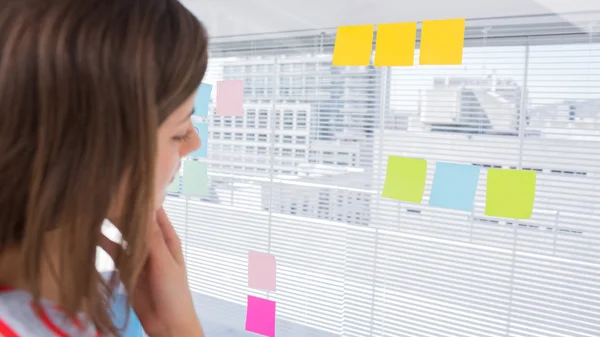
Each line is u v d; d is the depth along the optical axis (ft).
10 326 1.29
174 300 2.18
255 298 4.55
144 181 1.43
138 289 2.19
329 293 4.43
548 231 3.56
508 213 3.46
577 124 3.42
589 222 3.42
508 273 3.70
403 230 4.07
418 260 4.02
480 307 3.81
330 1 4.16
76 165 1.35
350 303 4.33
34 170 1.33
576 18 3.34
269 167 4.68
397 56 3.69
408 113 3.99
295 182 4.55
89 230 1.38
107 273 1.87
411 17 3.82
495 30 3.63
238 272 4.92
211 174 5.04
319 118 4.38
